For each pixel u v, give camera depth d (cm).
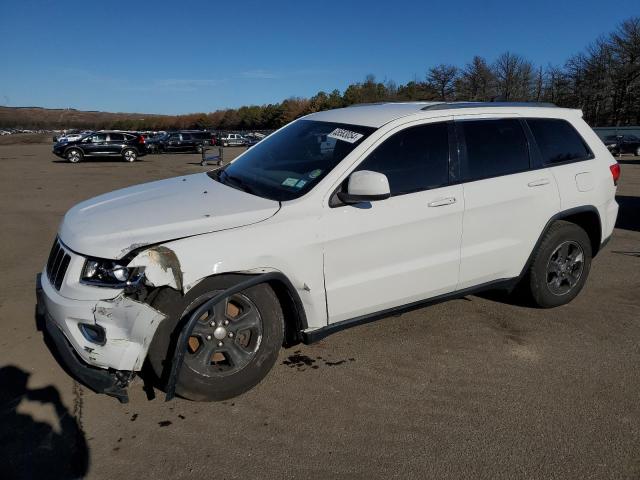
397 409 326
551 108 478
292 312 352
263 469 272
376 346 410
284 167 390
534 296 470
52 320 316
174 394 308
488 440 297
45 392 339
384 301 376
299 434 300
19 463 275
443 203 387
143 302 296
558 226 463
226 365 331
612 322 461
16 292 523
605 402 336
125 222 320
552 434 303
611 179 496
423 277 389
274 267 325
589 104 6231
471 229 405
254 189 374
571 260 481
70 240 319
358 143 369
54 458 279
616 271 612
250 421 312
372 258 363
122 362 291
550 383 359
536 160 448
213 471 270
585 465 277
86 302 292
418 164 385
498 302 504
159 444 290
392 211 366
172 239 302
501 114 439
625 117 6122
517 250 437
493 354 399
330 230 344
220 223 318
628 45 5919
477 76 6341
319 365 379
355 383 355
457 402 334
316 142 400
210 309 315
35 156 3397
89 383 296
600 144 500
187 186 402
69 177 1902
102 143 2886
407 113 395
